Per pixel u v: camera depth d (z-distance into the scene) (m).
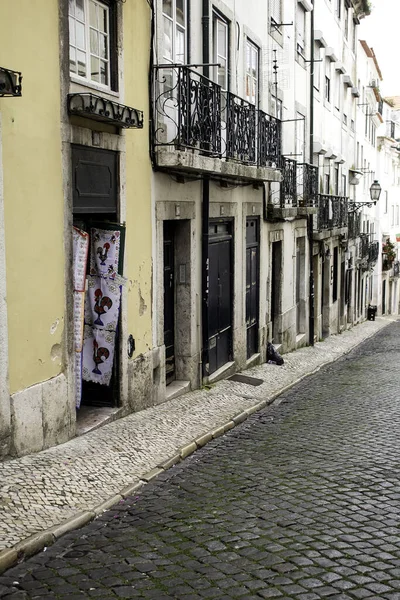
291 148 17.64
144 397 8.89
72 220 6.96
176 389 10.07
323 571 4.48
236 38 12.30
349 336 25.59
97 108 6.87
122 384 8.20
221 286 12.03
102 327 7.97
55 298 6.70
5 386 5.93
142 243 8.65
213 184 11.19
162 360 9.41
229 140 10.84
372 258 36.53
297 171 18.02
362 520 5.41
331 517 5.46
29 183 6.19
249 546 4.88
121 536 5.07
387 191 45.34
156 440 7.52
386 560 4.66
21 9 5.98
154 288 9.09
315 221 20.14
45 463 6.19
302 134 19.23
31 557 4.68
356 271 32.78
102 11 7.61
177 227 10.34
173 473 6.70
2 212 5.79
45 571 4.47
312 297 19.84
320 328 22.50
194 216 10.39
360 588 4.25
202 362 10.96
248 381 12.04
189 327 10.45
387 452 7.54
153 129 8.77
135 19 8.25
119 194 7.94
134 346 8.51
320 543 4.93
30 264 6.26
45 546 4.84
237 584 4.29
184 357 10.51
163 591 4.20
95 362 8.05
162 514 5.55
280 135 13.96
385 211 44.81
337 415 9.74
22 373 6.21
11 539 4.72
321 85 22.48
